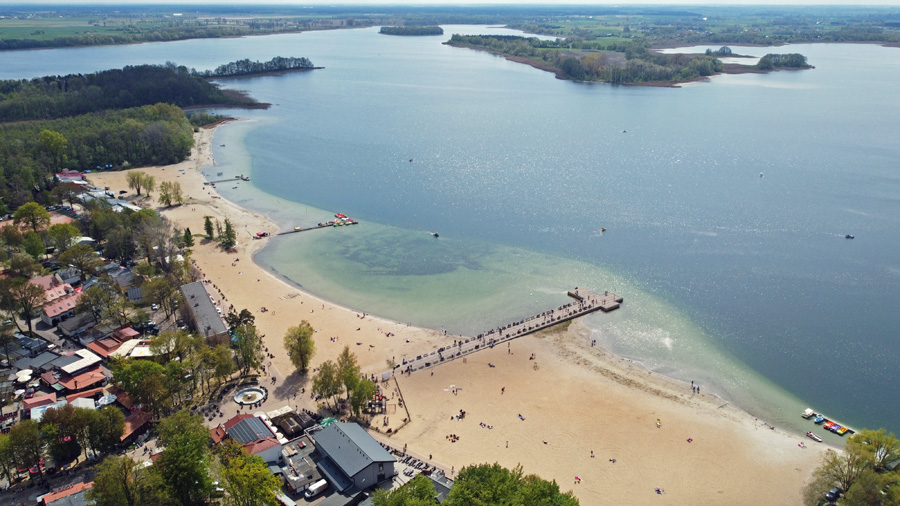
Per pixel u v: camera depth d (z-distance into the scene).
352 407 158.25
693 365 184.25
